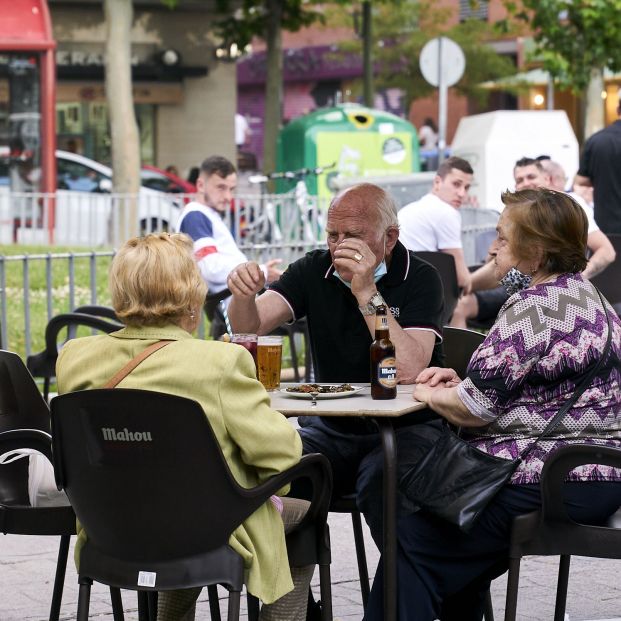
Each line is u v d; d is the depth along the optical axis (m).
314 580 10.20
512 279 8.09
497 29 47.62
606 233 17.81
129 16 35.53
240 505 6.73
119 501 6.71
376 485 8.05
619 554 7.15
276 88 43.81
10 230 30.72
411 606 7.45
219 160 15.74
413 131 39.97
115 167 35.66
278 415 6.91
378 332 7.89
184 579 6.71
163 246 6.93
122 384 6.80
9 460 7.79
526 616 9.34
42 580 10.21
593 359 7.33
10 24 37.06
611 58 41.31
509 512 7.35
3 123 37.25
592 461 7.06
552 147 37.34
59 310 18.72
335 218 8.73
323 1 46.19
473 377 7.40
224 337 8.83
